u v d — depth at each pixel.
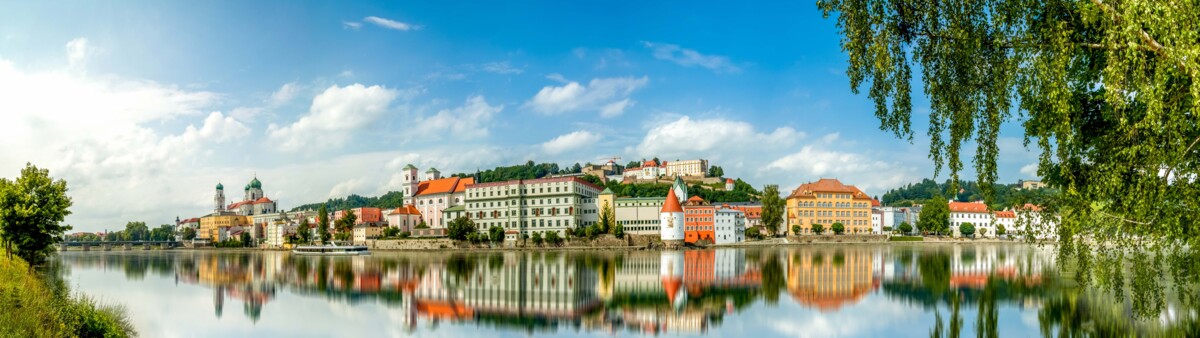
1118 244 25.53
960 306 63.12
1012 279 85.38
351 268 128.12
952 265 114.19
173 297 77.44
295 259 175.62
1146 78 19.86
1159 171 22.34
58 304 40.56
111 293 82.00
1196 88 18.38
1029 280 83.50
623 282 91.06
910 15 23.98
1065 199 27.02
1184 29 18.62
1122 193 23.88
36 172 71.94
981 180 25.33
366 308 67.81
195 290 85.94
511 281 94.50
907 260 132.12
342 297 77.12
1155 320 49.50
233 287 90.12
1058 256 28.33
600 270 113.38
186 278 105.94
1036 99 23.39
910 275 95.88
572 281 93.19
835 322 56.72
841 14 24.55
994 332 50.47
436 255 181.38
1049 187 28.94
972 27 23.20
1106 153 24.61
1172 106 20.72
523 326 56.97
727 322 57.75
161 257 199.62
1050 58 22.41
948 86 24.81
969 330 51.59
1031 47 23.12
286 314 63.91
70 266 141.62
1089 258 26.84
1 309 34.41
